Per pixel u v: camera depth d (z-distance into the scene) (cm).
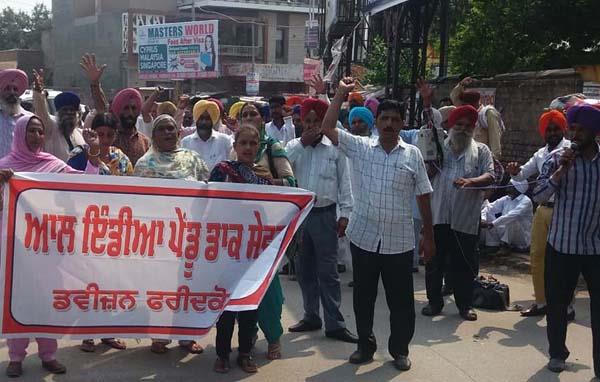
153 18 4306
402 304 483
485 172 601
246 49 4522
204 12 4459
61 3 5025
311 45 2881
